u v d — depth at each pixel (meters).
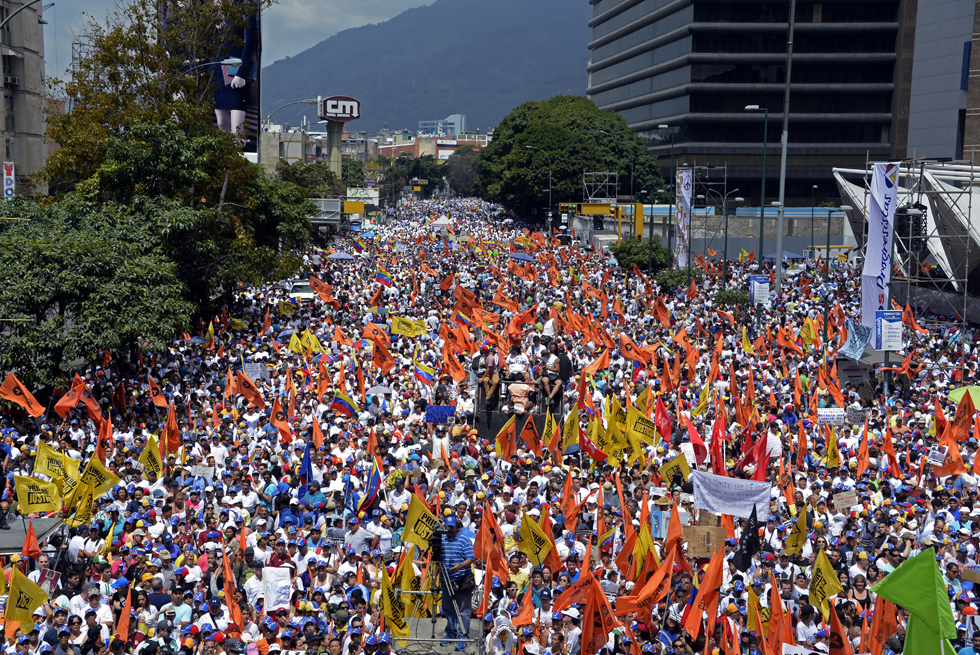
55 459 16.92
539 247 75.00
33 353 23.81
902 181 43.97
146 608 12.71
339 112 125.19
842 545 14.98
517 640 11.94
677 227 57.09
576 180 108.12
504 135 131.62
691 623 11.72
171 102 37.19
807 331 33.88
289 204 43.66
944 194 40.97
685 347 30.27
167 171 33.25
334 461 18.05
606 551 14.68
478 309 36.22
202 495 17.19
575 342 33.75
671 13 115.38
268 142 103.62
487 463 19.34
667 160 118.00
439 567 11.12
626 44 134.12
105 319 24.58
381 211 146.62
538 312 39.56
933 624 8.98
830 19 106.81
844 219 82.06
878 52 107.00
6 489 18.02
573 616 12.37
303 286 48.34
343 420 21.77
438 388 25.52
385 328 35.81
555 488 16.97
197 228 32.78
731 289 47.47
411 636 11.01
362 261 63.56
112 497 16.97
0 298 23.94
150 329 25.33
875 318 29.50
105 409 23.70
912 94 92.88
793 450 21.03
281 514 16.16
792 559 14.27
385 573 11.05
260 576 13.97
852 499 16.33
